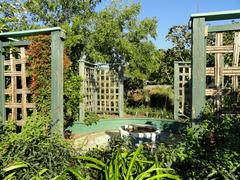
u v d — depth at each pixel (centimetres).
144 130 691
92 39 1115
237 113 271
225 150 203
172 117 886
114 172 175
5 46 404
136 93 1187
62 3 1235
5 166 213
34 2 1234
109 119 877
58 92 371
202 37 265
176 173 205
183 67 830
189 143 234
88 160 223
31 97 445
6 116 434
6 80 447
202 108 265
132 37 1102
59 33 369
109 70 980
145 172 175
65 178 194
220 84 274
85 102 841
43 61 438
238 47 265
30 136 258
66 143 261
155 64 1133
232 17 264
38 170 210
